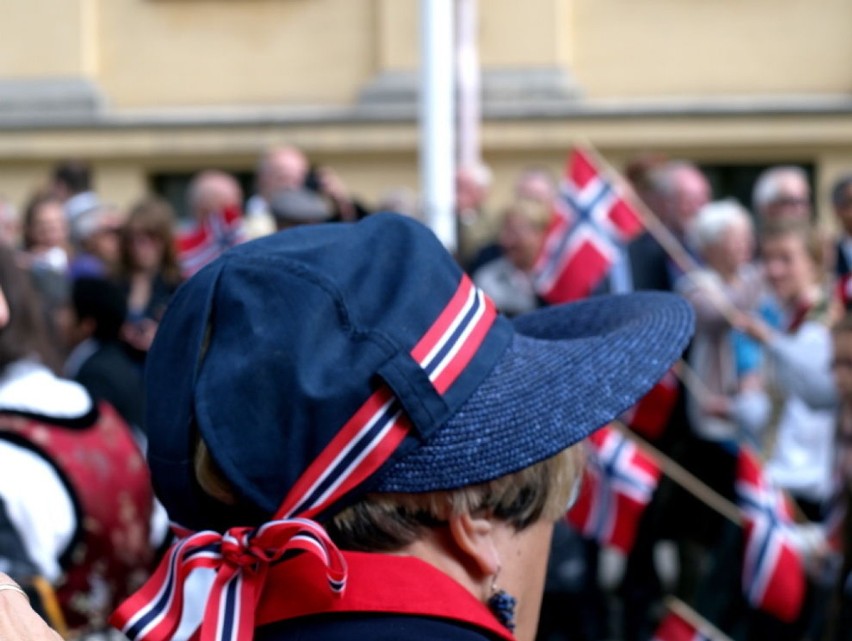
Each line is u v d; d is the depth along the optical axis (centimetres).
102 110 1000
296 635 104
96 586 222
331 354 104
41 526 213
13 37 999
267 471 103
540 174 636
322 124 984
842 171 980
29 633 120
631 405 109
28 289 229
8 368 223
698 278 439
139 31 1005
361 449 103
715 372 455
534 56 977
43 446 217
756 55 988
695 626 356
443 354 107
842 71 985
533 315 135
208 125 991
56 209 616
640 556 459
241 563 104
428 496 106
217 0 1001
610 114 973
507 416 107
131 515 227
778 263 421
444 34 432
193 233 567
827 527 321
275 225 433
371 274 108
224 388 104
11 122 995
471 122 639
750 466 376
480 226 600
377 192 986
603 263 445
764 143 979
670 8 987
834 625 262
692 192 532
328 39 997
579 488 119
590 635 444
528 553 112
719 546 393
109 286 362
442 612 105
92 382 347
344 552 105
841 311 394
